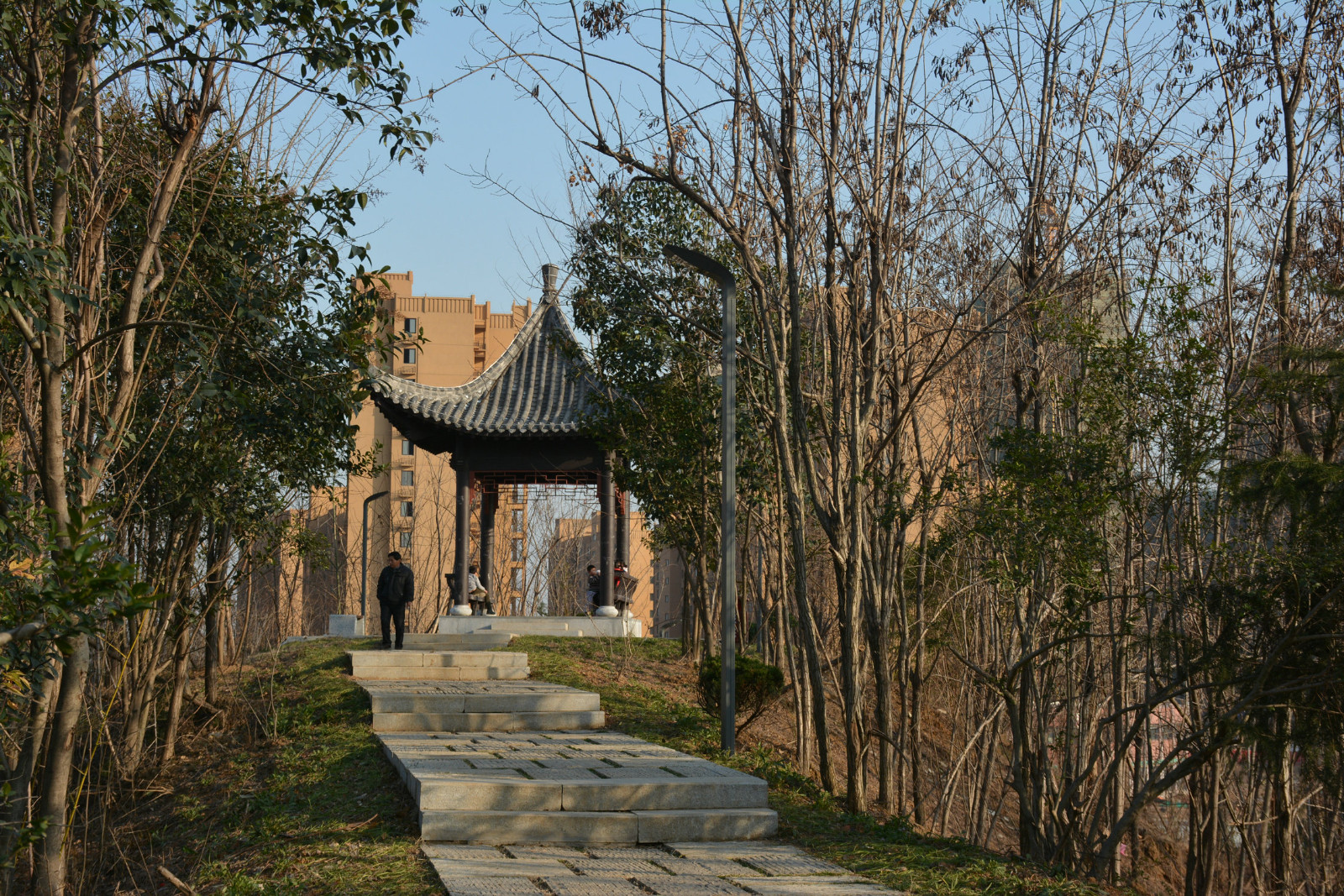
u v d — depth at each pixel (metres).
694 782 7.20
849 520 9.07
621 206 13.81
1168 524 8.45
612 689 13.43
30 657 5.48
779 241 9.55
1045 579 9.20
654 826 6.78
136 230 8.49
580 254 14.49
